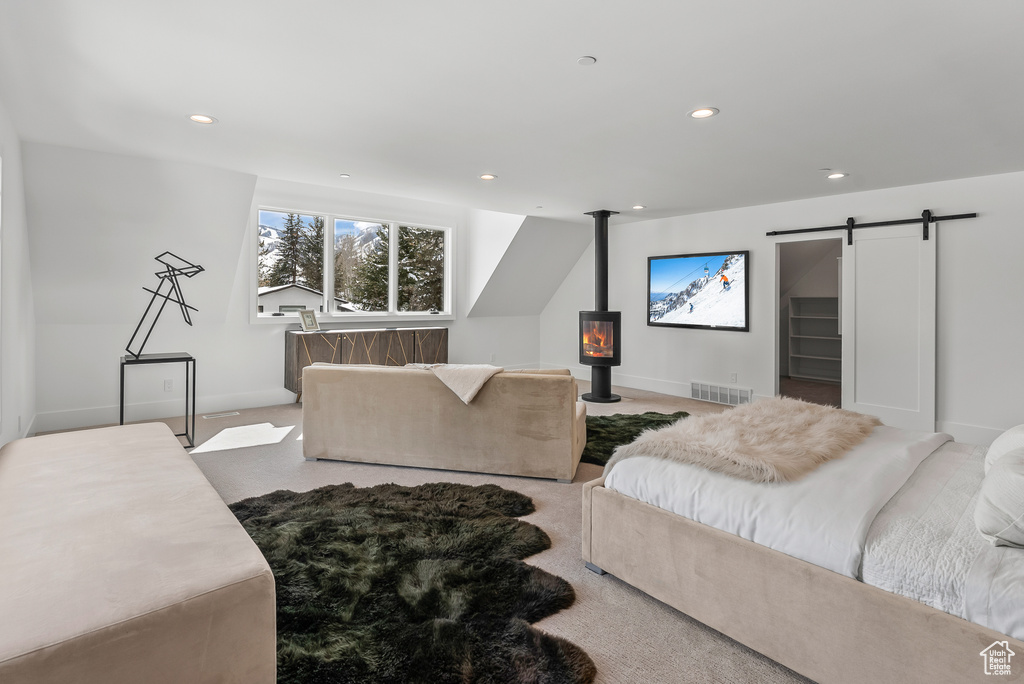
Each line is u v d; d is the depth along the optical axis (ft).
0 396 9.93
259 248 18.86
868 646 4.64
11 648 3.41
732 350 19.74
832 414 8.53
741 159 12.66
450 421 11.56
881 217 15.88
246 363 18.42
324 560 7.48
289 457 12.74
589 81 8.38
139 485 6.34
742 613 5.55
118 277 14.98
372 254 21.65
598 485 7.41
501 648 5.62
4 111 9.63
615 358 19.99
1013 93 8.71
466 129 10.64
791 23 6.63
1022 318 13.62
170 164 13.48
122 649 3.73
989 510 4.59
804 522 5.29
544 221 21.63
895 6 6.22
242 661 4.29
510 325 26.11
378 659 5.42
